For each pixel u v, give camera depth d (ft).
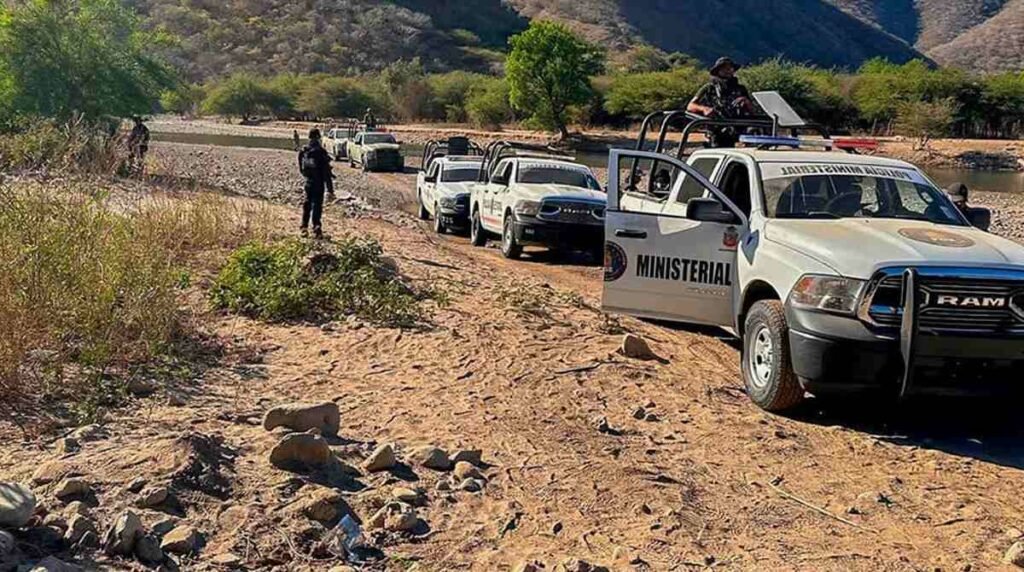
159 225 35.96
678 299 26.13
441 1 551.18
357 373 23.97
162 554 13.64
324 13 480.64
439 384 23.20
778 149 30.01
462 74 326.03
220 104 318.45
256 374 23.44
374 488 16.52
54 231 26.13
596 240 50.14
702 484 17.80
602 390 23.21
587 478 17.70
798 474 18.61
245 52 437.17
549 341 27.63
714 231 25.45
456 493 16.75
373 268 33.78
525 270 47.32
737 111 35.45
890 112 242.17
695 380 24.76
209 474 15.92
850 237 21.90
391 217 70.74
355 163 133.59
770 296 23.54
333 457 17.26
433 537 15.17
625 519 16.15
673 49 614.34
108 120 83.97
